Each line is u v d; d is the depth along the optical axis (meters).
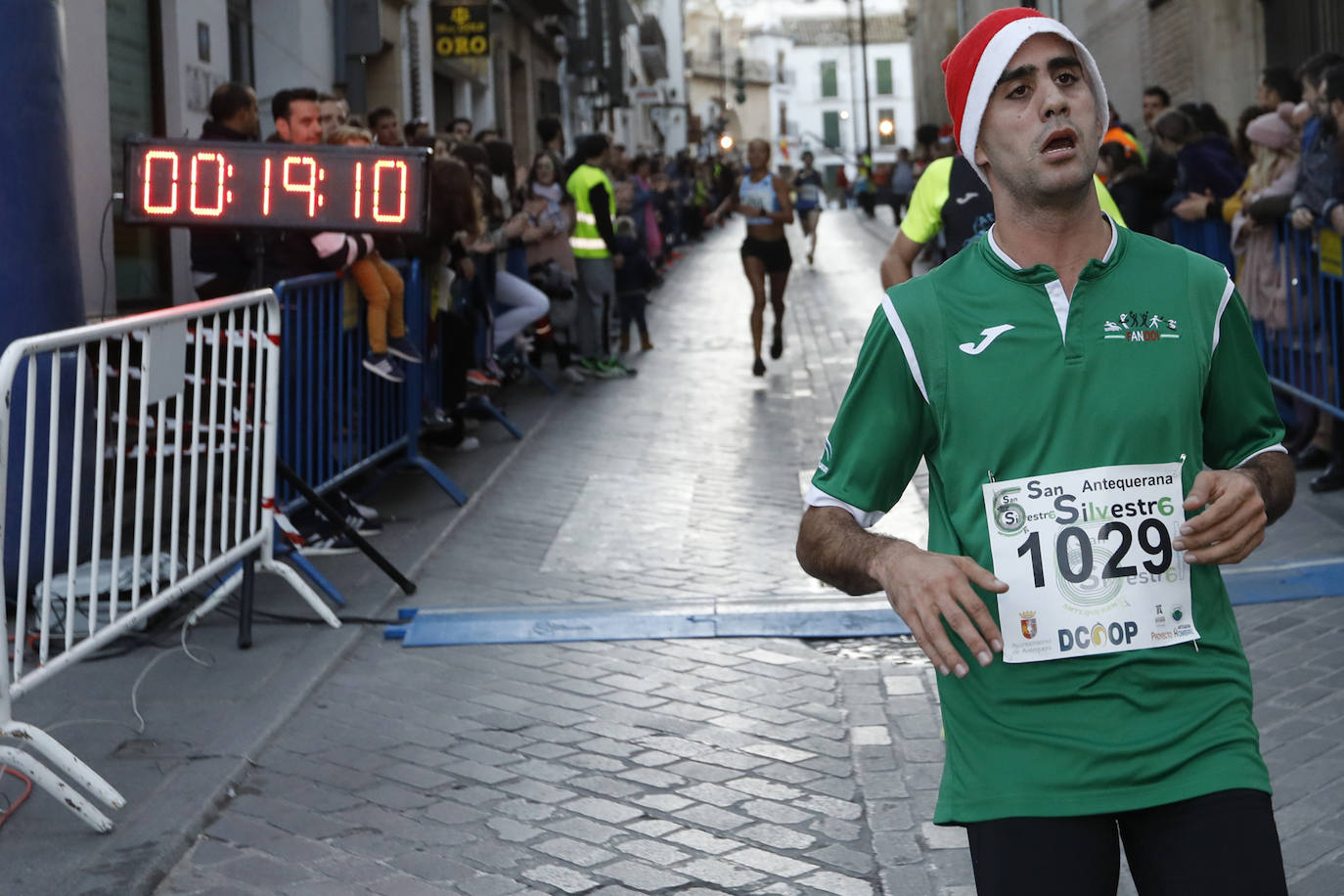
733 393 11.59
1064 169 2.08
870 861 3.65
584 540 7.07
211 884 3.57
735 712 4.71
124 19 8.65
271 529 5.59
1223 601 2.13
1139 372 2.10
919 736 4.45
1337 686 4.59
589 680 5.04
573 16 33.44
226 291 6.86
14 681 3.92
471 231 8.53
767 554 6.76
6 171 5.77
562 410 10.96
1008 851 2.01
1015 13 2.13
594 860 3.68
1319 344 7.19
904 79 101.50
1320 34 13.07
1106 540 2.07
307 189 6.47
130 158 6.52
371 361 7.18
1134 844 2.07
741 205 12.62
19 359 3.86
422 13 17.86
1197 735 2.04
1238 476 2.03
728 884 3.54
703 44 89.50
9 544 4.86
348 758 4.37
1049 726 2.06
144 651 5.31
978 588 2.10
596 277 12.46
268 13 11.91
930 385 2.15
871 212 45.88
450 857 3.71
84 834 3.77
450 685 5.02
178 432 4.95
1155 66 16.77
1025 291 2.13
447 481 7.89
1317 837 3.60
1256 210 7.40
